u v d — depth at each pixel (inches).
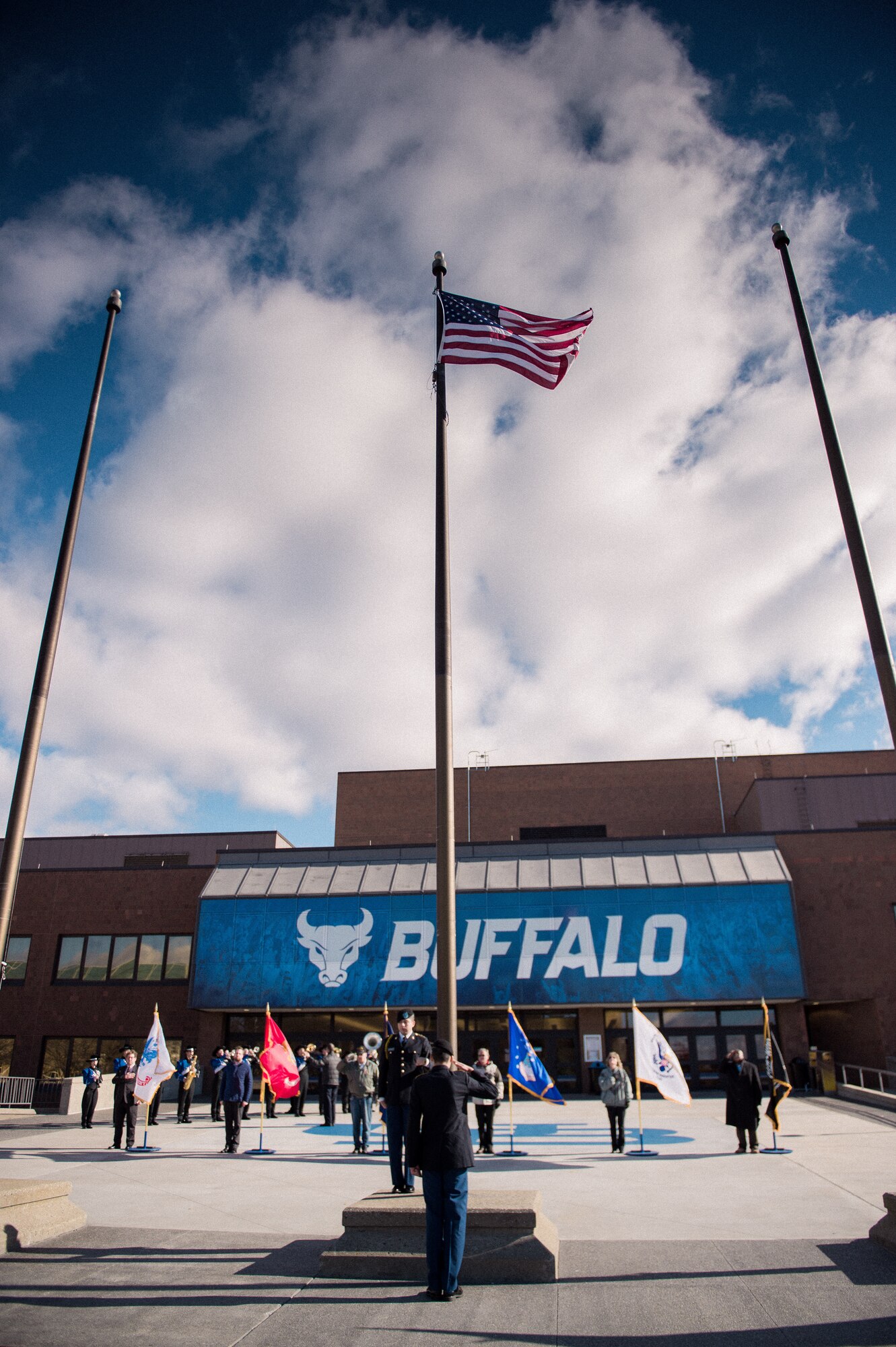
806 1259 307.6
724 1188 470.9
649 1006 1174.3
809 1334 232.7
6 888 512.1
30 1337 235.6
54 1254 327.3
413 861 1284.4
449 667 451.2
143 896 1389.0
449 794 422.3
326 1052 917.2
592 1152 636.7
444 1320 248.2
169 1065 713.6
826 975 1184.8
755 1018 1167.6
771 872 1195.9
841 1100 1008.2
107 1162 610.9
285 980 1202.0
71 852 1754.4
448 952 395.5
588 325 587.8
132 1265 311.4
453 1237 270.8
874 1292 267.1
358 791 1736.0
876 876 1222.3
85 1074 902.4
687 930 1168.2
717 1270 295.9
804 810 1460.4
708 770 1679.4
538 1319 247.8
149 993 1338.6
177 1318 251.6
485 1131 637.9
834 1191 455.5
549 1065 1172.5
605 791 1674.5
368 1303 265.4
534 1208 301.0
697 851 1245.7
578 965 1162.6
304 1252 330.0
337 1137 786.8
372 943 1209.4
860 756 1684.3
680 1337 232.1
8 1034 1339.8
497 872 1244.5
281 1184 508.1
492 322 570.6
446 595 466.9
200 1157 639.8
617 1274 294.5
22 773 535.2
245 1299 269.4
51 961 1370.6
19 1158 637.9
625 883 1202.6
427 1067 316.5
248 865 1314.0
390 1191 357.4
